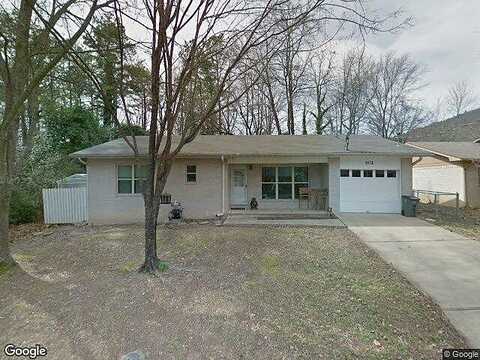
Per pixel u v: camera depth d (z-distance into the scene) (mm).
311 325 3857
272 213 12602
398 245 7742
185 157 11828
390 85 27266
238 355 3240
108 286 5219
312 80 24438
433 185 17625
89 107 19453
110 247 8055
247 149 12523
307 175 14398
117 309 4324
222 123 21734
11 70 6754
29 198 12914
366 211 12672
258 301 4539
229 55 6938
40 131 16625
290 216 12164
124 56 7223
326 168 13523
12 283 5578
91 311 4281
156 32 5473
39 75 6223
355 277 5574
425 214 12680
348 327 3822
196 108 7938
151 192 6027
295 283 5270
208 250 7496
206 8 5699
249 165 14445
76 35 6191
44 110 16297
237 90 15250
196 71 6812
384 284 5223
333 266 6211
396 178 12656
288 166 14438
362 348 3377
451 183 16203
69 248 8109
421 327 3840
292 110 24141
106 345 3457
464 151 16422
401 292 4875
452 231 9273
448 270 5883
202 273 5809
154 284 5238
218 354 3262
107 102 6410
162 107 6293
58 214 12070
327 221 11000
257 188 14461
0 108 14438
